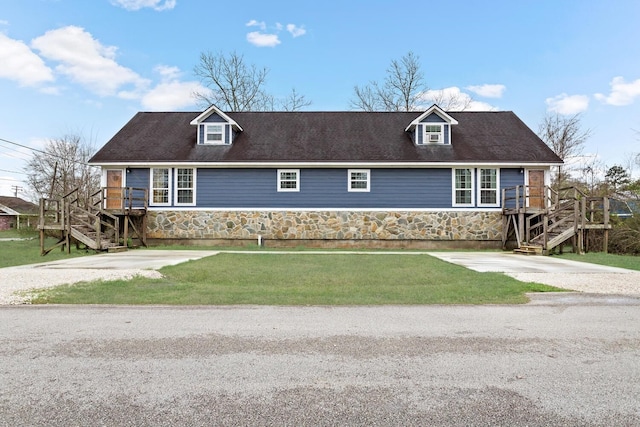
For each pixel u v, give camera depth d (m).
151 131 21.58
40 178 43.44
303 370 3.92
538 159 19.03
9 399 3.26
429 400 3.27
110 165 19.55
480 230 19.22
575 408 3.13
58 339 4.90
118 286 8.45
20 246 20.23
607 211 16.44
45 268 11.20
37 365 4.02
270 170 19.53
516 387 3.52
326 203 19.44
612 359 4.22
